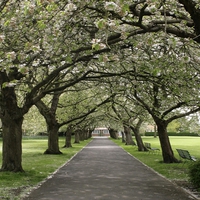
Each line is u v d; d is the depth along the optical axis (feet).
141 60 39.32
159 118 55.11
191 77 38.27
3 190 30.19
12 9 26.61
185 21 26.16
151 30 26.25
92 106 90.58
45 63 32.76
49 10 21.33
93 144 154.10
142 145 99.66
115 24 17.46
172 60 35.60
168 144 59.72
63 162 59.77
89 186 32.94
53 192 29.45
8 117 42.22
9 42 30.60
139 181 36.52
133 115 81.15
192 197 27.45
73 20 27.61
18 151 42.57
